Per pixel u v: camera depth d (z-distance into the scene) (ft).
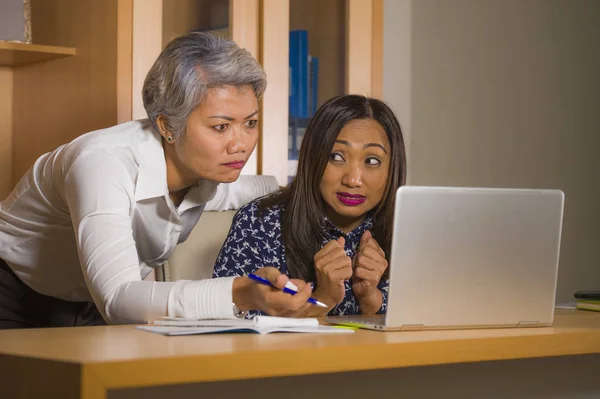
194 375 2.92
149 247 5.66
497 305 4.15
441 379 3.94
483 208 4.04
